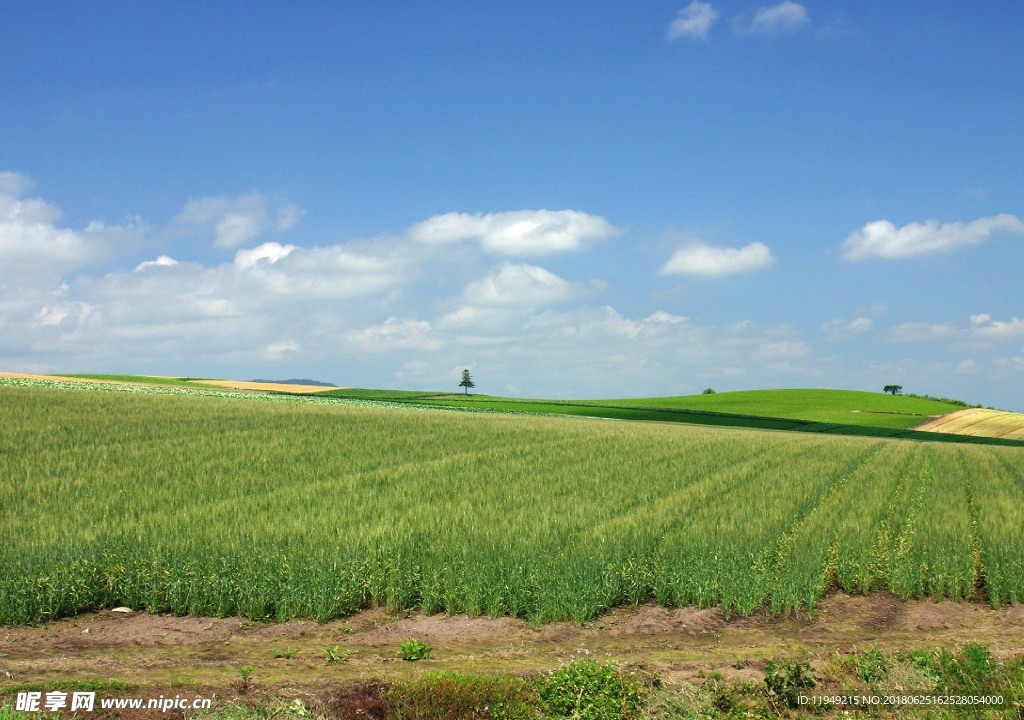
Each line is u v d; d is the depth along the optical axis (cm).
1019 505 2192
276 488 2039
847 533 1658
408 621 1177
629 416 8131
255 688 868
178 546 1328
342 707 831
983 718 830
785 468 2950
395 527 1545
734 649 1084
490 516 1719
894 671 937
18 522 1524
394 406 6981
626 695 875
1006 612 1300
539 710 857
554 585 1236
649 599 1330
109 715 777
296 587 1195
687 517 1808
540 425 4484
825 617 1261
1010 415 8838
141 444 2723
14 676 901
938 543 1546
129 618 1172
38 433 2841
